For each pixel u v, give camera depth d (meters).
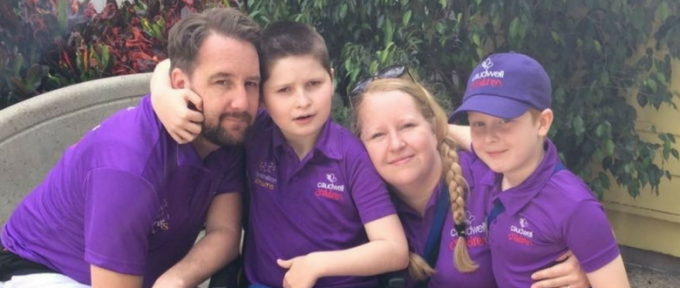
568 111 3.34
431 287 2.10
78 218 1.97
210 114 1.88
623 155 3.37
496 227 1.94
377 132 2.01
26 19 3.18
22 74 3.11
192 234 2.16
